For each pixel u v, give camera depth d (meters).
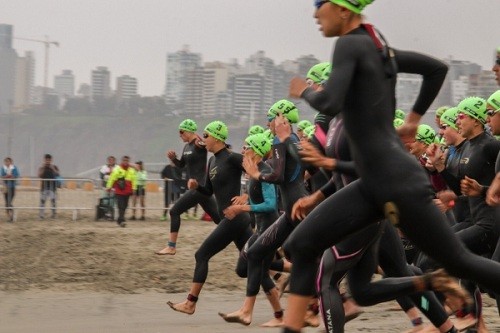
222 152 12.34
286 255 6.61
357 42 6.14
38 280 14.69
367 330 10.26
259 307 12.59
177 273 15.54
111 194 24.81
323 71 9.78
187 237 20.06
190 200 16.38
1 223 23.64
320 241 6.38
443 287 6.84
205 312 12.12
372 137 6.20
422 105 6.71
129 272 15.54
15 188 24.62
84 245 18.50
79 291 13.79
